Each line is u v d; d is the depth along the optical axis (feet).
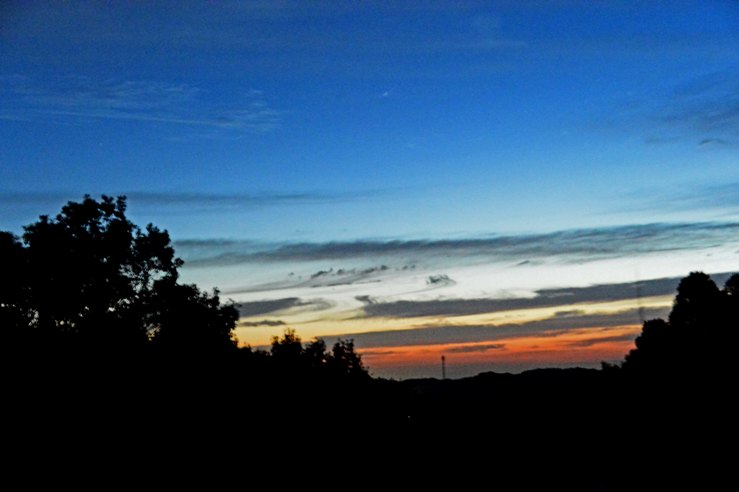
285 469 89.81
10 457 73.67
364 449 106.22
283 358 107.34
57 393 82.94
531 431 146.82
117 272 127.75
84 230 128.88
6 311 116.06
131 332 104.22
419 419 139.95
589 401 138.31
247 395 94.84
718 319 111.45
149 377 89.30
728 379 101.71
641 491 99.09
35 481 72.69
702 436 96.73
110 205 130.21
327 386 111.34
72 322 124.88
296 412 97.45
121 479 76.23
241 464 85.56
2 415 77.56
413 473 114.62
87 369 87.76
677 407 102.06
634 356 119.55
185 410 86.48
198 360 95.91
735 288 114.93
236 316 127.75
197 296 127.34
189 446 82.79
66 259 124.88
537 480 117.91
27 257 124.57
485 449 137.28
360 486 100.83
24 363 86.99
